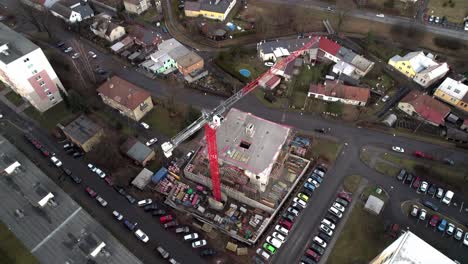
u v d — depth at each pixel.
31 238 63.84
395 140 107.50
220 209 91.69
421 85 123.81
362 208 91.81
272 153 89.12
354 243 85.38
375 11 155.12
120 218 89.12
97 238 63.81
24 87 104.50
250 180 91.81
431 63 124.50
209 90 121.31
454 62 131.62
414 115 113.69
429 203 91.62
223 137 92.94
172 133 108.94
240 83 124.88
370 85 124.19
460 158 102.56
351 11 154.88
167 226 87.88
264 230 87.81
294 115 114.75
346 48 134.25
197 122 96.38
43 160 101.62
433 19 148.88
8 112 113.81
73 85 119.75
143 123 110.44
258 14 154.88
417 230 87.62
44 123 111.06
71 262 61.09
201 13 151.50
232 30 146.38
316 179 97.38
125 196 93.88
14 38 105.12
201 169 97.00
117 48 134.62
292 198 94.00
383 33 144.25
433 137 108.25
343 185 96.81
